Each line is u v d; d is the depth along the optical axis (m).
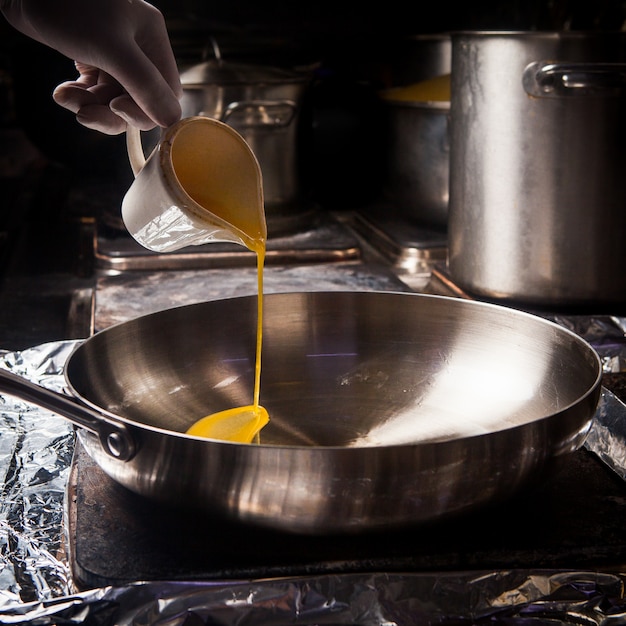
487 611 0.66
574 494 0.80
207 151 0.92
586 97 1.26
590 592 0.67
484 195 1.37
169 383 0.98
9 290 1.63
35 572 0.75
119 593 0.65
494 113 1.32
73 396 0.74
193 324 1.01
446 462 0.66
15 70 2.42
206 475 0.68
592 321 1.27
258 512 0.68
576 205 1.31
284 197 1.88
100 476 0.83
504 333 0.97
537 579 0.67
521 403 0.94
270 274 1.64
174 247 0.92
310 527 0.69
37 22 0.86
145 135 1.78
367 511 0.67
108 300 1.48
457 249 1.46
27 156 3.00
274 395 1.02
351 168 2.16
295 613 0.65
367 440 0.93
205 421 0.96
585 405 0.73
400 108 1.83
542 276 1.35
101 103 0.98
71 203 2.25
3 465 0.92
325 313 1.05
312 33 2.35
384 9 2.32
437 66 2.11
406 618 0.66
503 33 1.28
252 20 2.34
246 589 0.65
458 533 0.73
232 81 1.75
